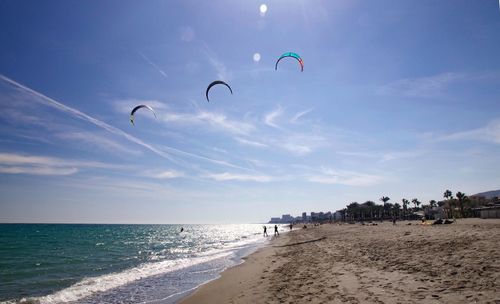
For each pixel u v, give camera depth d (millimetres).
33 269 25000
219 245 53594
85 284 17250
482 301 7266
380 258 15648
